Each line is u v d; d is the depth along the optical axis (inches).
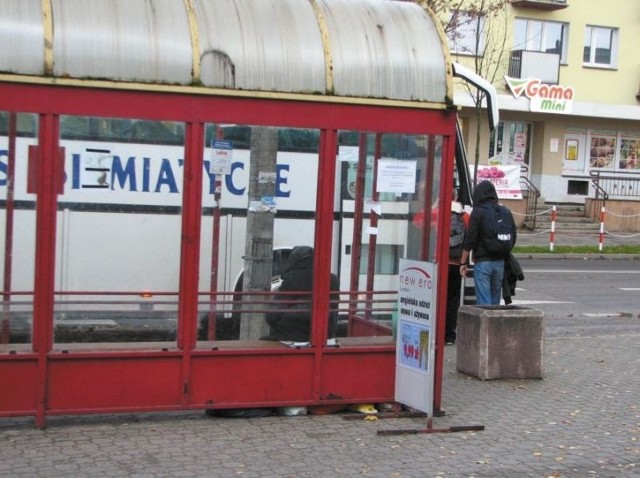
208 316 272.5
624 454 249.4
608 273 788.0
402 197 282.5
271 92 253.9
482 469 231.1
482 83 418.9
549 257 921.5
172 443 241.3
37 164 239.9
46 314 242.5
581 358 394.3
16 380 241.6
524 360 344.5
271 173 289.0
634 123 1279.5
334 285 286.4
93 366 247.4
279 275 289.9
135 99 242.5
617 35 1250.6
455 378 345.4
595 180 1198.3
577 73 1234.6
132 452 232.1
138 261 300.8
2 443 235.8
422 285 261.4
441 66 271.4
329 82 259.6
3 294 251.9
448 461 236.4
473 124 1190.3
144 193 300.5
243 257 292.4
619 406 305.6
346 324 283.7
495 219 374.0
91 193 293.7
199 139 250.4
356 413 277.1
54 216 241.9
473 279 420.8
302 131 287.9
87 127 274.8
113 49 239.5
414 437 257.4
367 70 263.9
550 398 314.7
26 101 233.9
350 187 283.6
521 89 1154.7
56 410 245.4
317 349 269.4
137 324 266.7
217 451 235.9
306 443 246.4
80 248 294.0
